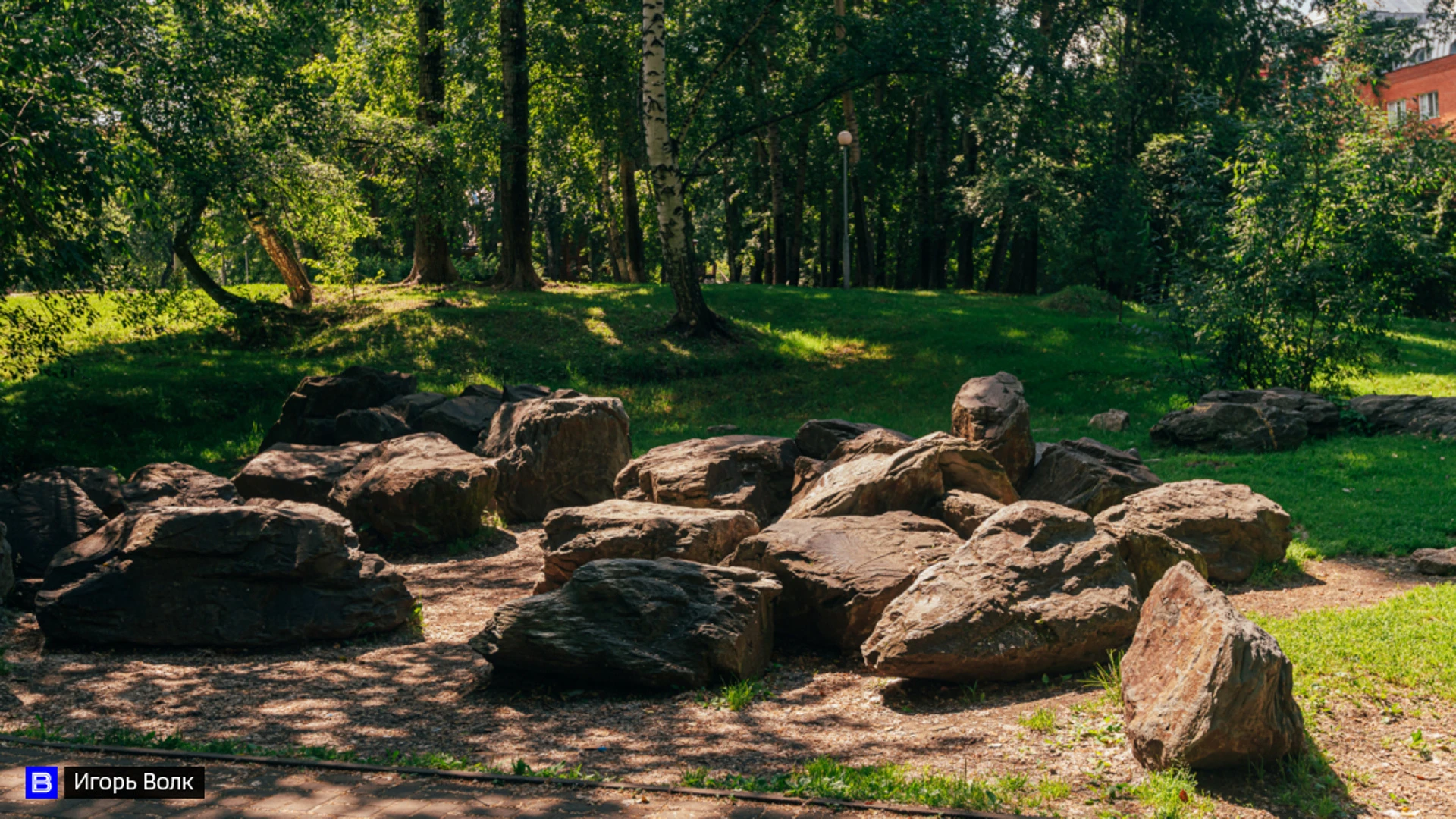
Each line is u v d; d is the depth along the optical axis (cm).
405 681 834
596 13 3147
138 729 692
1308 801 538
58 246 1545
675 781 580
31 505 1142
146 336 2986
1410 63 5016
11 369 1823
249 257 4784
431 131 2978
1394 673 688
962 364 2661
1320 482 1440
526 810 519
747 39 2769
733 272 5631
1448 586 923
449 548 1383
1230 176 2177
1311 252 2030
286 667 877
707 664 793
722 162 4262
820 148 4666
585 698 783
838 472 1172
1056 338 2828
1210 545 1036
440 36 3216
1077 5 3994
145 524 959
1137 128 4059
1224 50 4112
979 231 6194
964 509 1070
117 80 1797
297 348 2889
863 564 903
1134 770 583
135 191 1596
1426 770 567
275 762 598
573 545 1033
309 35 2339
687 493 1330
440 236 3572
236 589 950
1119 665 757
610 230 5050
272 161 2386
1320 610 885
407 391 2145
